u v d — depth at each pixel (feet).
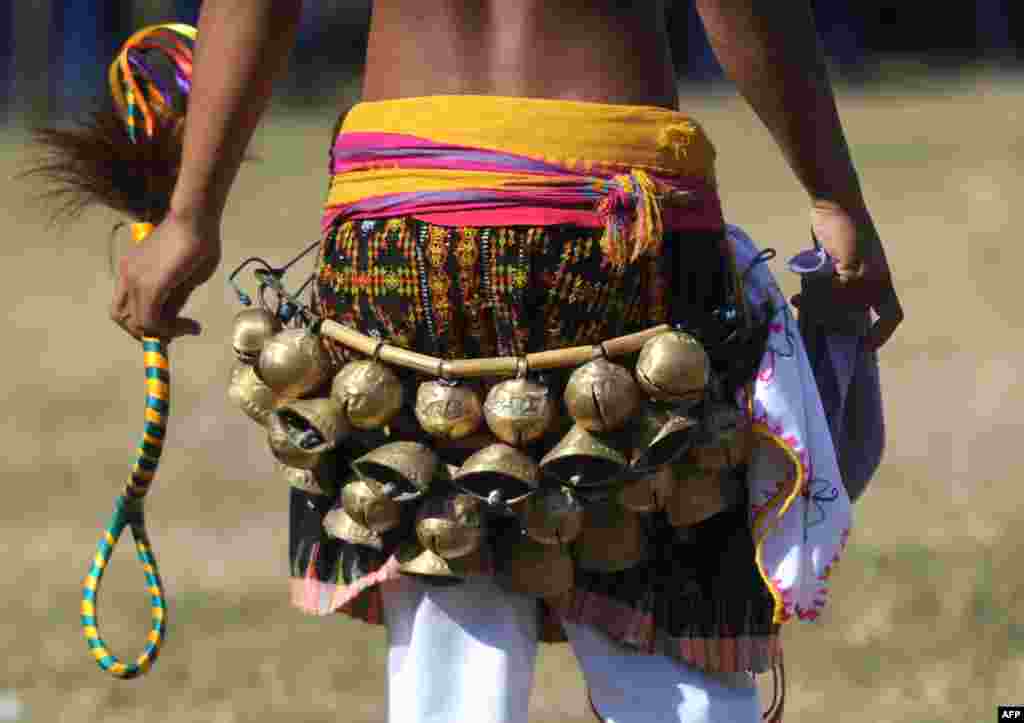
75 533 60.03
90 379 87.76
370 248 19.60
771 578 19.90
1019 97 217.56
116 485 67.31
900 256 116.98
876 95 235.20
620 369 18.97
